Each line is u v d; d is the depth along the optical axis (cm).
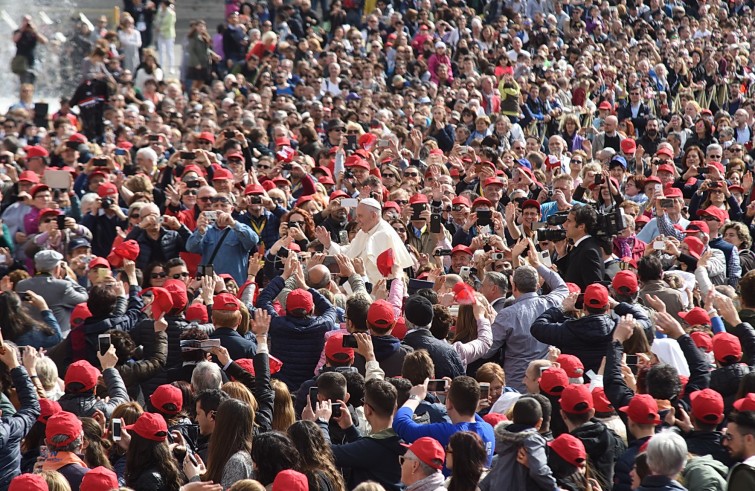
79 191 5788
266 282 4247
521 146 7250
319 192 5772
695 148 6912
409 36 10919
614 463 2648
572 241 3978
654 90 10794
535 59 10656
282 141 6950
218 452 2503
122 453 2742
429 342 3181
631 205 5266
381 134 7081
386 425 2658
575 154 7100
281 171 6034
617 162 6297
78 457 2611
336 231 4934
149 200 5334
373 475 2597
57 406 2791
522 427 2467
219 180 5228
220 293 3491
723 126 8550
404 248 4216
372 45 10088
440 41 10525
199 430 2691
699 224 4778
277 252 4200
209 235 4700
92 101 7756
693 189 6562
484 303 3619
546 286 4053
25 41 9562
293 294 3331
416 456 2375
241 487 2162
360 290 3712
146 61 9244
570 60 11269
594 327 3200
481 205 4828
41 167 5984
